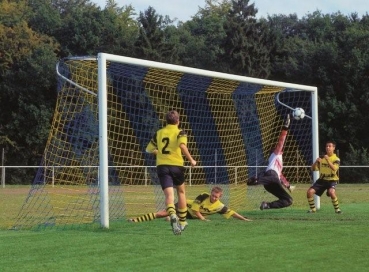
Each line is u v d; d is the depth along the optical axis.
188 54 51.66
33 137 42.00
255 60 49.38
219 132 25.33
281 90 15.94
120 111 21.02
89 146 16.70
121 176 26.27
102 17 49.66
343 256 7.18
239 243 8.29
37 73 42.03
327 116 41.81
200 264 6.73
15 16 47.09
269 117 19.66
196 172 27.34
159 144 9.21
